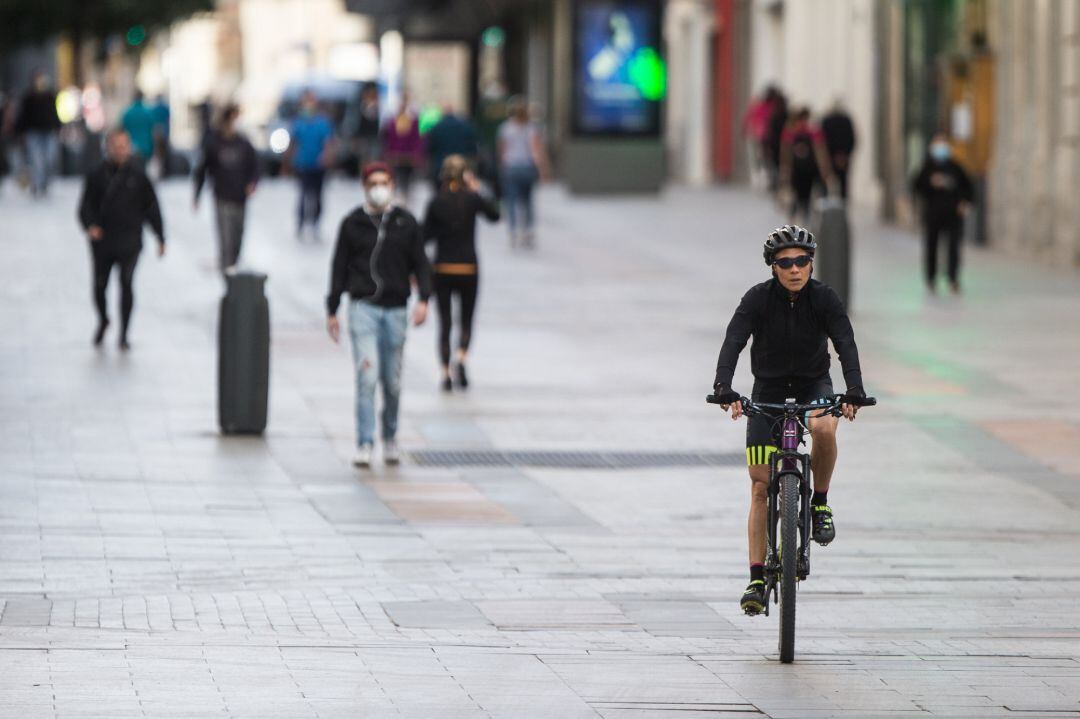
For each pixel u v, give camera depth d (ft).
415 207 320.29
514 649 74.84
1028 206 261.44
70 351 165.58
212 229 286.05
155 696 64.69
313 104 276.82
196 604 83.35
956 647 77.00
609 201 364.58
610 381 157.07
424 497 112.27
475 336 181.57
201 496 109.81
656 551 98.94
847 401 74.08
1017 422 138.21
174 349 168.35
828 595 89.20
